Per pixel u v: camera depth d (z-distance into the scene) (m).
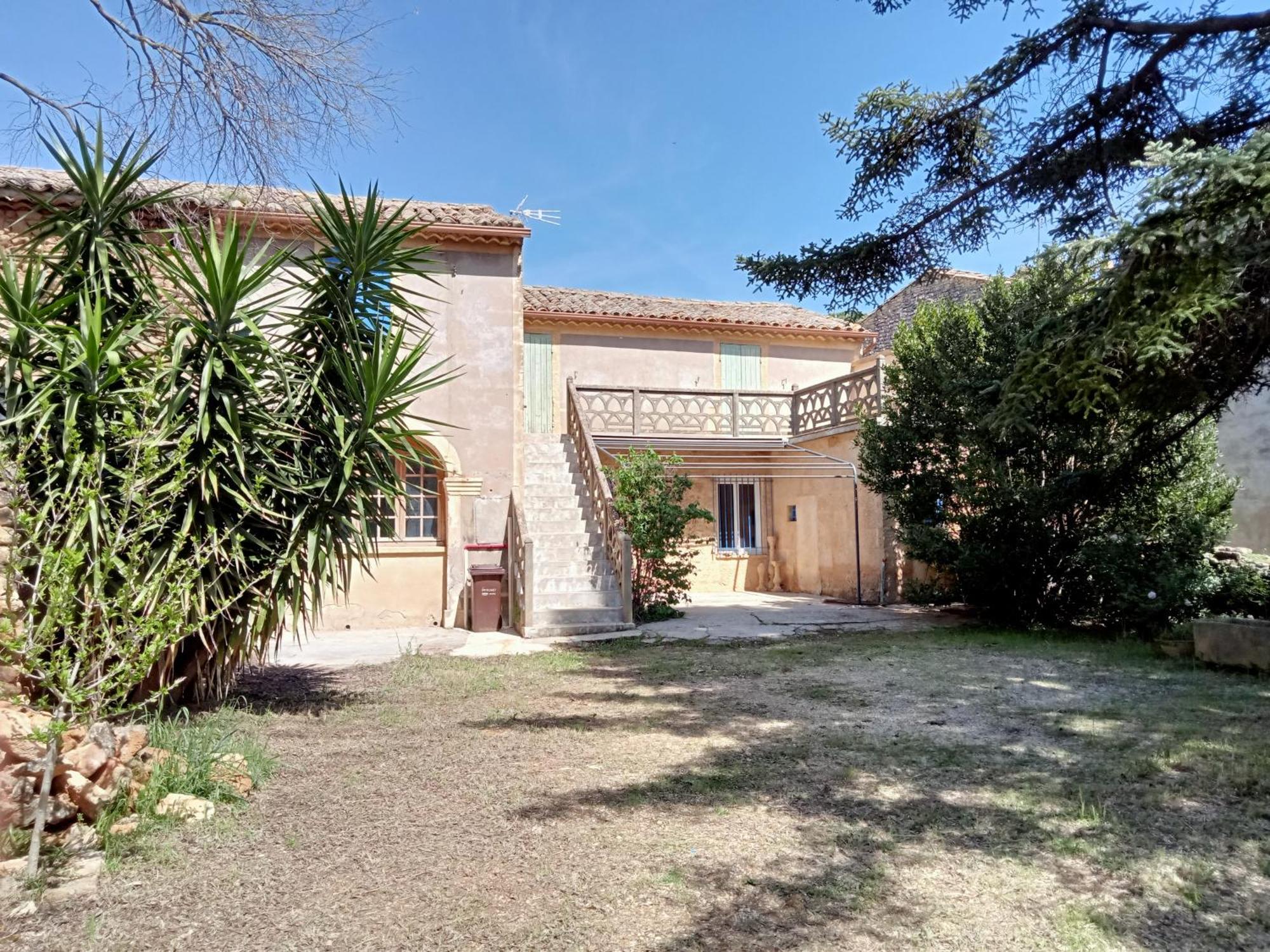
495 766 5.14
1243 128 6.87
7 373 5.12
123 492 4.44
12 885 3.20
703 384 18.47
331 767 5.14
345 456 6.36
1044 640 10.34
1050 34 6.97
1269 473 15.93
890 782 4.72
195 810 4.08
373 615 12.63
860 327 19.59
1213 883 3.31
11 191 9.89
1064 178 7.64
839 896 3.23
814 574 16.88
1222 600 10.16
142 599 4.33
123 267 6.11
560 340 17.64
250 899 3.22
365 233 6.73
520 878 3.43
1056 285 10.17
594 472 13.68
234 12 7.29
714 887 3.33
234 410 5.86
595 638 10.97
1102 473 10.22
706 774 4.92
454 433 13.05
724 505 18.55
